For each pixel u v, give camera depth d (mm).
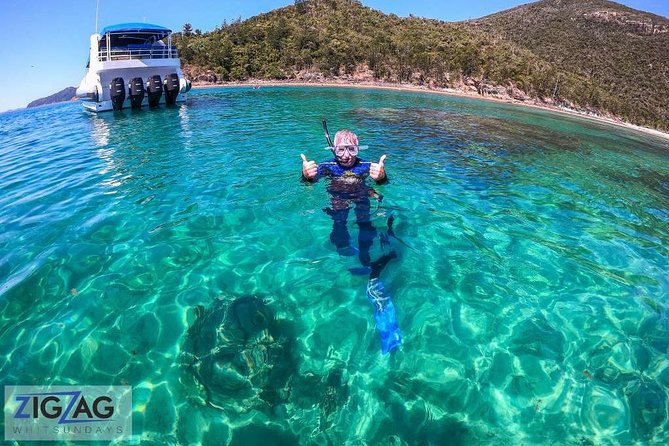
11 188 6336
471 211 5430
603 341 3059
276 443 2246
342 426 2359
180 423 2354
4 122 16375
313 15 65938
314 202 5219
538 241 4652
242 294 3471
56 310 3287
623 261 4312
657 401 2553
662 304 3551
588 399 2557
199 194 5727
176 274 3799
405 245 4285
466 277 3812
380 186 5961
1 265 3922
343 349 2910
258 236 4484
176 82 18250
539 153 10141
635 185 7691
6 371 2691
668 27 104125
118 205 5398
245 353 2795
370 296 3418
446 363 2812
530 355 2896
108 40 16797
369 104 20906
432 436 2307
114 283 3641
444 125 14211
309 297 3465
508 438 2303
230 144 9102
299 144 9016
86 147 9461
